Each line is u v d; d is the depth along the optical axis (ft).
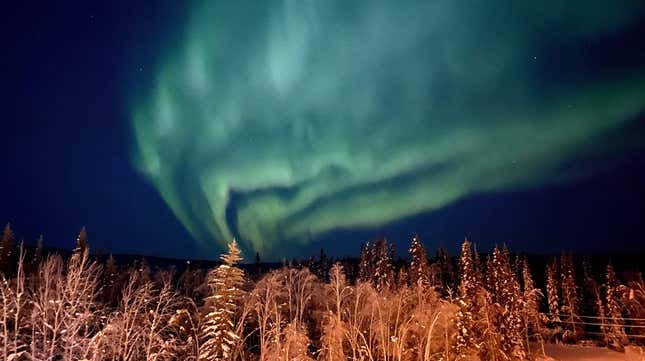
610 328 234.38
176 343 126.62
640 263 313.94
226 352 105.29
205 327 111.24
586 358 198.18
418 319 148.87
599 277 304.30
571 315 253.44
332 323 141.08
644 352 205.05
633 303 227.81
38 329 113.70
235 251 113.70
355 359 139.54
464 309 152.66
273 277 151.64
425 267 220.84
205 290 146.41
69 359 106.42
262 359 130.21
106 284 182.19
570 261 280.31
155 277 185.26
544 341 250.98
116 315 125.80
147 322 125.70
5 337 104.78
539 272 328.29
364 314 158.10
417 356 144.97
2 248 204.54
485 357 160.15
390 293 183.21
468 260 199.93
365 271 272.10
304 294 167.43
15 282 125.59
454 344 146.10
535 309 225.76
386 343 147.43
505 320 191.72
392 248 267.80
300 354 130.41
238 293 112.27
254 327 150.82
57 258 145.89
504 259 216.13
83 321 114.93
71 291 117.91
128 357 119.03
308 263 301.84
